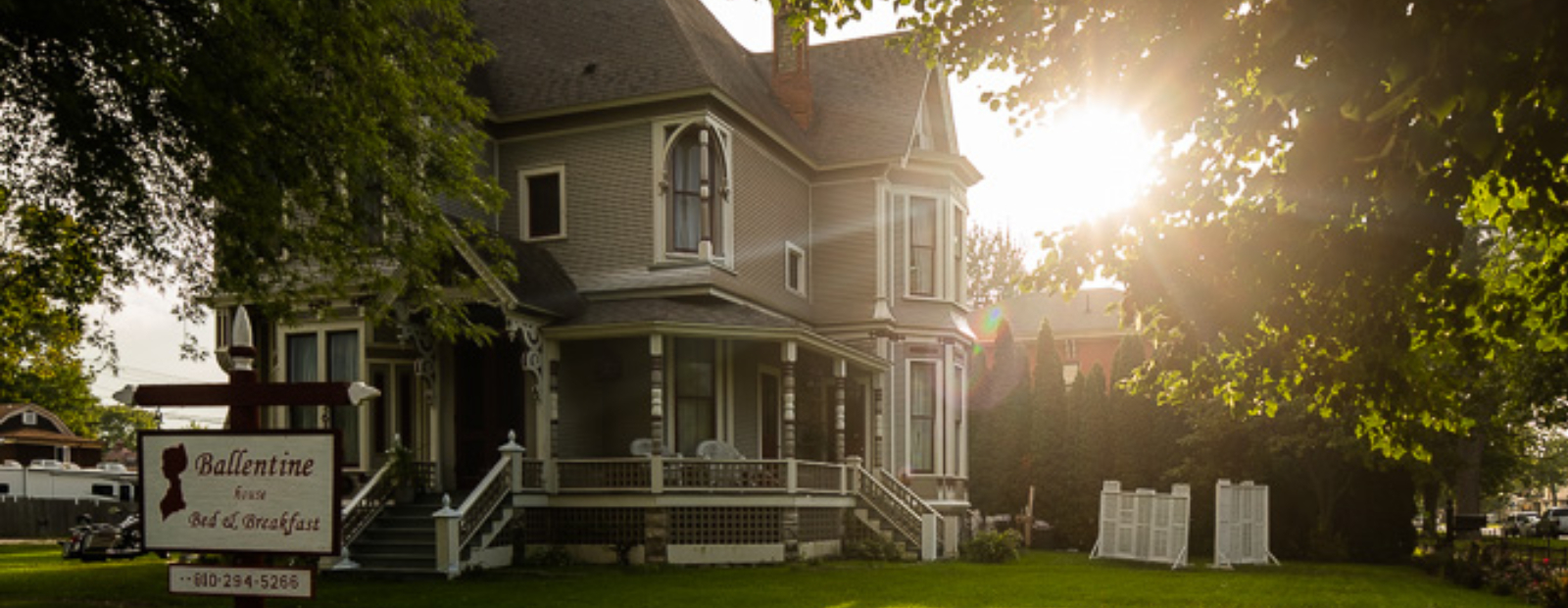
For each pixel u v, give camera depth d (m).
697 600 15.62
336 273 17.28
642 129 24.41
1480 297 8.28
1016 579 19.86
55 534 45.91
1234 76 8.56
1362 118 6.79
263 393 7.28
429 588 17.31
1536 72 5.97
